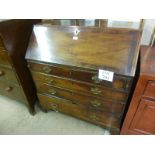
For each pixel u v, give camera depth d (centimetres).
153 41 116
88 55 106
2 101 194
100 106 125
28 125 161
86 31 109
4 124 163
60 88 133
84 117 146
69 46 112
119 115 122
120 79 98
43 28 121
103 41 104
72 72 113
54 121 164
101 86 110
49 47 118
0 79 157
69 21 134
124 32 100
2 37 114
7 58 127
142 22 121
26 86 154
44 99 155
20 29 129
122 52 98
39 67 125
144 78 89
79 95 127
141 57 102
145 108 106
